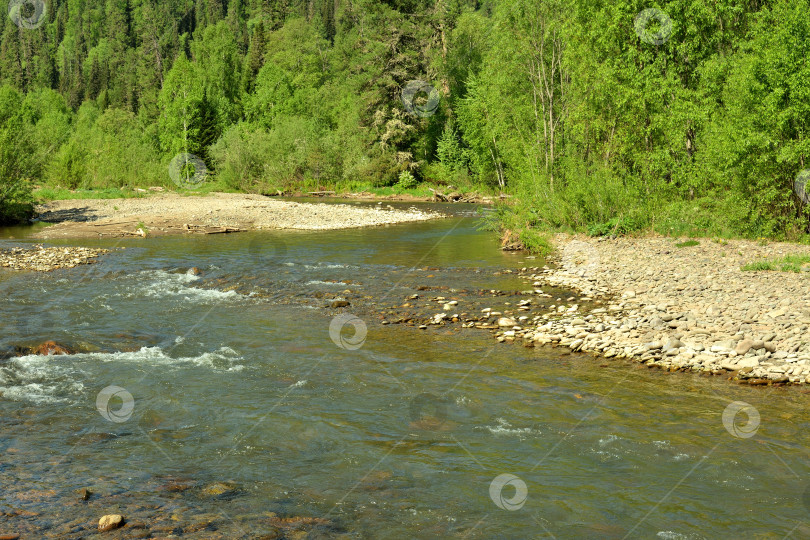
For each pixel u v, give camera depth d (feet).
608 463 18.60
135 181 164.55
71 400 23.67
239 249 65.82
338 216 101.60
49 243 69.67
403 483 17.37
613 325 34.42
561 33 79.41
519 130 96.94
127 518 15.10
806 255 51.44
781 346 29.09
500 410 22.84
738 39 70.85
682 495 16.70
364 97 177.68
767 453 19.16
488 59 104.88
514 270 53.31
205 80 233.14
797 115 56.03
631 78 70.85
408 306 40.29
